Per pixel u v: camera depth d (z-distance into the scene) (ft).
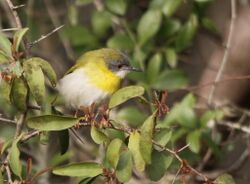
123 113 40.63
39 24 48.67
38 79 25.08
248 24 47.37
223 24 49.44
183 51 49.67
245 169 48.52
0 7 47.60
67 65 49.37
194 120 40.40
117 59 38.32
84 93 37.27
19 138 25.41
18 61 25.30
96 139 25.08
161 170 25.55
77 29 45.14
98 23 45.29
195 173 25.26
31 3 46.50
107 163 25.66
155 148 25.54
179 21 44.98
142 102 26.16
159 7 44.16
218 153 41.11
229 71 46.93
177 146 42.19
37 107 26.48
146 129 24.32
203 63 48.88
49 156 43.50
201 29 49.52
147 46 44.27
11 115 35.55
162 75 42.83
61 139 28.12
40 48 49.29
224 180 24.88
